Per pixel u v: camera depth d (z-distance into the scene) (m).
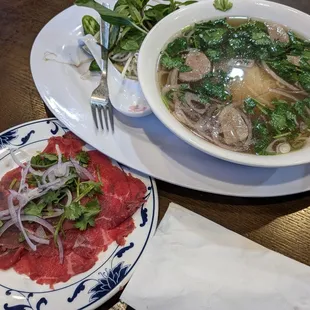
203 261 0.29
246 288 0.28
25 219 0.31
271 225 0.32
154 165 0.33
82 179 0.34
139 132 0.35
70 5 0.47
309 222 0.32
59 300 0.28
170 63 0.35
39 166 0.34
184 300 0.28
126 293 0.28
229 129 0.32
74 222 0.31
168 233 0.30
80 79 0.39
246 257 0.29
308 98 0.34
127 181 0.33
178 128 0.29
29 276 0.29
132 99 0.36
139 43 0.39
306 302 0.27
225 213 0.33
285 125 0.32
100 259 0.30
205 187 0.32
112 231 0.31
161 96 0.33
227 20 0.39
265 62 0.36
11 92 0.40
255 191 0.32
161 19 0.37
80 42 0.41
